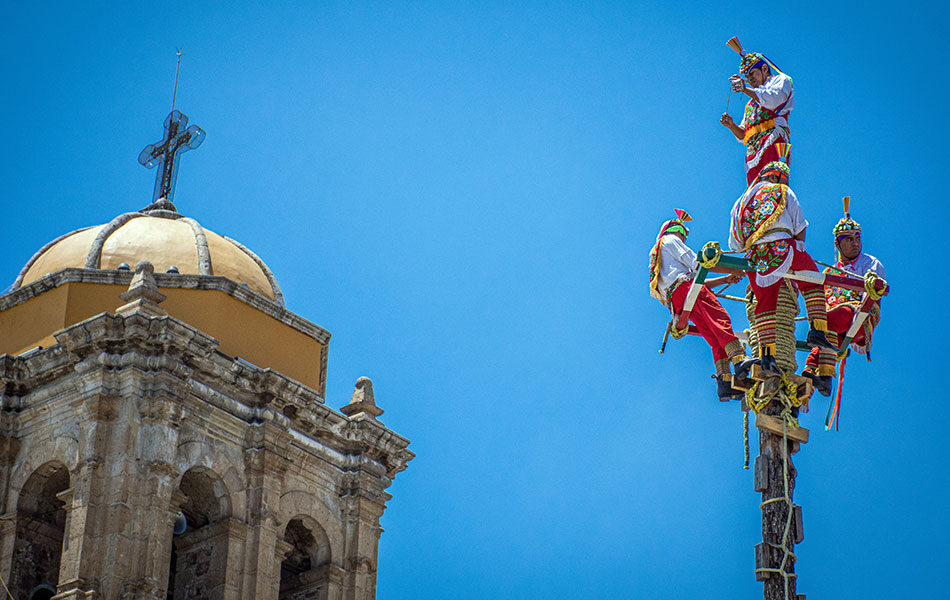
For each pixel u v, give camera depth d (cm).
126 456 3462
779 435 2217
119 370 3562
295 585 3800
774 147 2386
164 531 3416
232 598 3525
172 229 4041
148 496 3431
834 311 2361
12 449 3647
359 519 3866
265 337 3900
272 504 3666
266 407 3734
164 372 3559
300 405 3791
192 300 3797
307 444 3834
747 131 2416
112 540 3369
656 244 2408
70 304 3750
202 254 3966
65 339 3594
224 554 3559
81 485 3438
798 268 2298
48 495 3644
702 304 2350
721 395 2297
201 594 3550
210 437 3622
